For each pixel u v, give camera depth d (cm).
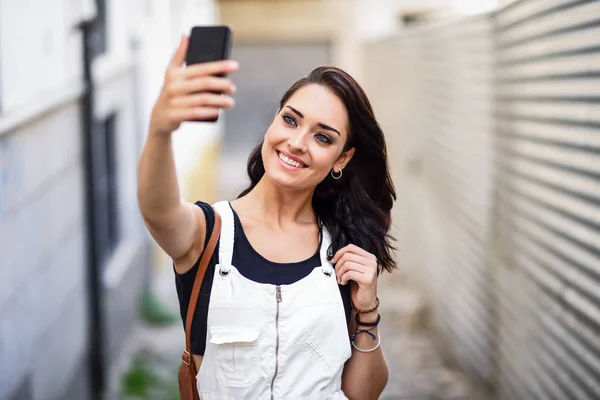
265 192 282
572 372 500
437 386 785
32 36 593
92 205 713
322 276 272
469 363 785
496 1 689
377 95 1600
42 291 598
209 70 219
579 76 480
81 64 730
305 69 2209
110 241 934
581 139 481
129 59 1012
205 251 266
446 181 923
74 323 702
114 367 826
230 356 262
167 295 1140
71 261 701
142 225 1089
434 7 2022
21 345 536
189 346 271
